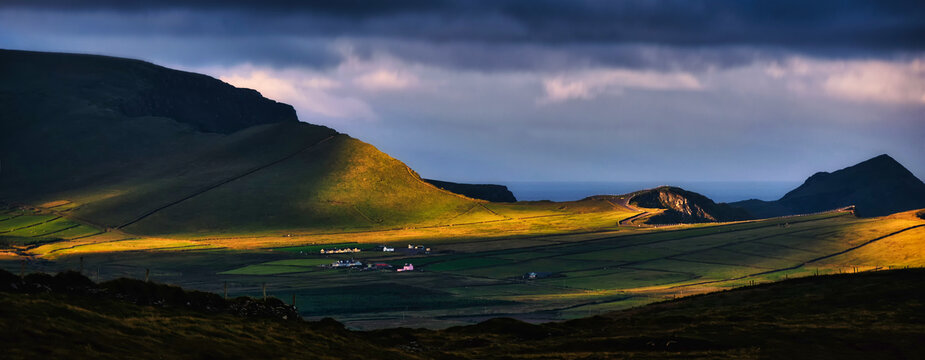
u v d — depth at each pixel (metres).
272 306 59.19
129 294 49.69
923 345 61.59
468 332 75.81
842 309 81.50
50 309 39.72
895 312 77.19
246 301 57.72
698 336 66.38
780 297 93.69
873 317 75.38
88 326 39.06
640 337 66.50
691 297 105.00
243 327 49.31
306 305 176.38
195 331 44.41
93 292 47.56
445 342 68.81
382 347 56.28
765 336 66.19
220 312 53.50
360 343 55.34
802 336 65.75
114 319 41.97
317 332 54.78
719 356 58.44
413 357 54.59
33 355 32.22
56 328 36.84
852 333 66.56
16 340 33.75
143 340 39.56
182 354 39.09
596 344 65.50
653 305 101.12
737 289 106.25
